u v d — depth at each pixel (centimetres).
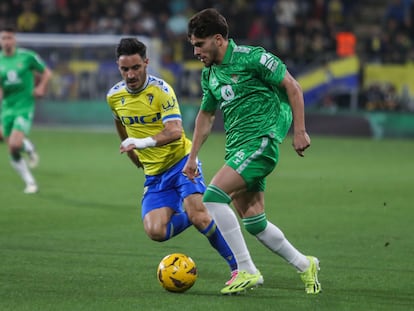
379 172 5234
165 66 8344
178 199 2422
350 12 9412
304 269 2166
